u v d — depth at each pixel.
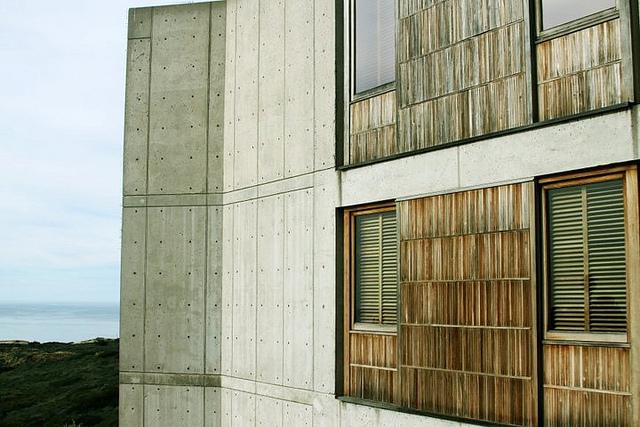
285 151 10.32
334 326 9.23
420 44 8.46
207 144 11.63
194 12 11.90
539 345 6.95
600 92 6.65
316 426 9.39
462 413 7.64
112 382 28.72
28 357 39.19
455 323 7.79
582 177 6.78
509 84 7.41
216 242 11.45
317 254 9.60
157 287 11.59
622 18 6.50
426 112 8.33
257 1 11.11
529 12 7.25
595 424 6.46
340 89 9.57
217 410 11.21
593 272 6.67
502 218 7.38
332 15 9.68
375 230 9.09
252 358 10.61
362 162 9.03
